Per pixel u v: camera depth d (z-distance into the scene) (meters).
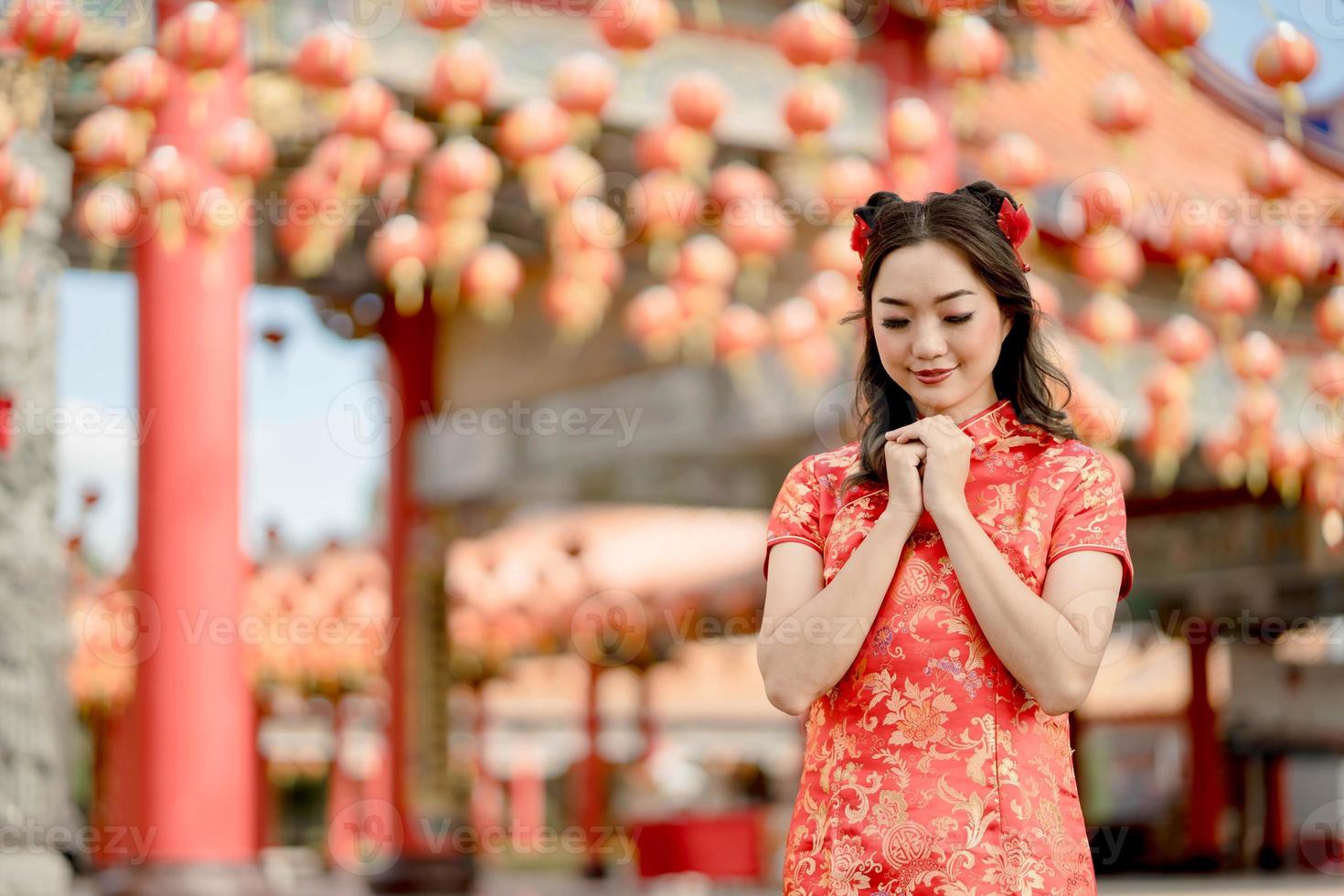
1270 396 10.03
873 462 2.98
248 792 8.84
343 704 25.14
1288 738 24.39
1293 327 11.88
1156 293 11.45
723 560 19.42
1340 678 24.88
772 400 12.85
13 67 7.98
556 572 20.08
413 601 15.59
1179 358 9.80
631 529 20.41
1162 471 10.65
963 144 9.33
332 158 8.08
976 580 2.77
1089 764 28.75
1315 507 17.33
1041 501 2.92
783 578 3.06
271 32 8.19
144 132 7.57
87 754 21.16
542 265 13.28
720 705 29.47
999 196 3.04
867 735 2.84
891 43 9.27
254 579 18.89
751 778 23.83
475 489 15.18
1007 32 8.85
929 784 2.78
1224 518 18.91
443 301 14.18
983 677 2.81
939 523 2.81
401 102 8.66
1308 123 11.29
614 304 13.69
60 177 8.18
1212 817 23.00
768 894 18.12
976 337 2.90
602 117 8.88
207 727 8.70
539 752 28.88
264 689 22.58
